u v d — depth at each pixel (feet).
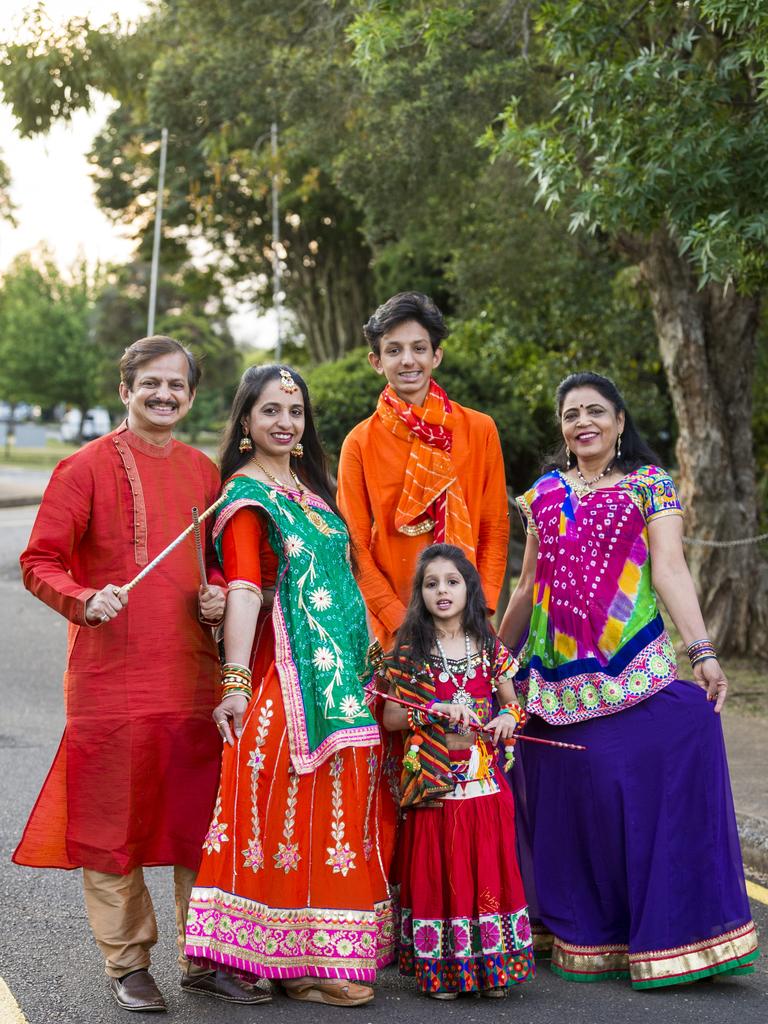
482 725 13.43
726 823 13.55
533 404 42.47
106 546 12.80
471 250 43.55
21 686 30.17
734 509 34.37
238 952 12.20
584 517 14.07
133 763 12.37
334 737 12.55
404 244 57.26
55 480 12.73
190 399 13.33
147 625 12.63
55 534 12.57
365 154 41.14
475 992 13.01
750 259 24.75
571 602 13.97
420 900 13.03
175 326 142.72
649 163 23.22
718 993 13.08
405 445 15.05
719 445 34.32
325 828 12.71
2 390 158.71
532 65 34.17
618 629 13.80
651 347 45.80
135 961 12.43
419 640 13.69
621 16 26.07
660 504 14.03
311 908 12.56
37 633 38.50
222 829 12.44
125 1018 12.06
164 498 13.07
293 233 86.22
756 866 17.71
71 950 13.99
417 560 14.12
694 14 26.27
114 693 12.49
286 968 12.41
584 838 13.70
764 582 34.19
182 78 44.37
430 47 29.60
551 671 14.11
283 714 12.73
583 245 41.91
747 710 27.43
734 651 34.27
